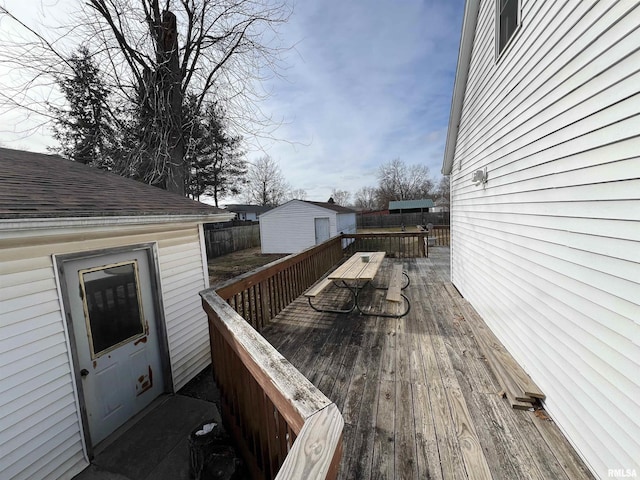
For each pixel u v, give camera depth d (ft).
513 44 8.36
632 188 4.14
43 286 6.69
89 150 23.06
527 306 7.44
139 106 20.95
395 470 5.03
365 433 5.92
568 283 5.67
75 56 19.17
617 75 4.41
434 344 9.74
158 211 9.66
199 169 48.62
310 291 12.91
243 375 5.85
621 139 4.34
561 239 5.93
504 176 9.09
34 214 5.98
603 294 4.73
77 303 7.59
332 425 2.74
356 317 12.56
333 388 7.50
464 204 14.66
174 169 21.42
